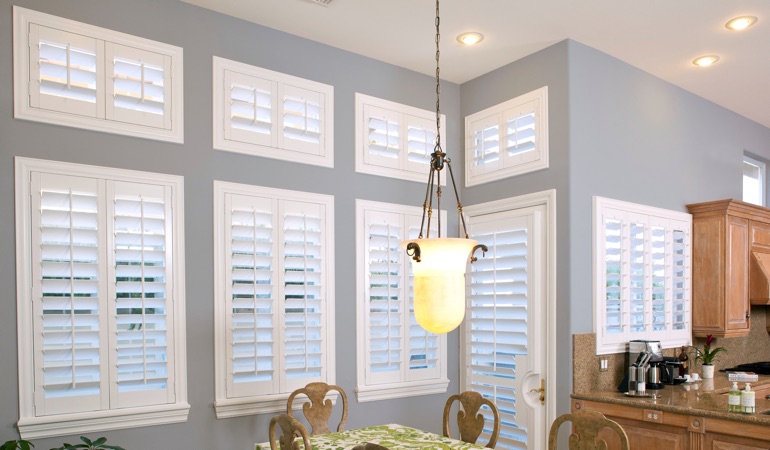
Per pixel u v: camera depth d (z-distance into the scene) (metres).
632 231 3.98
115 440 2.93
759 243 4.79
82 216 2.91
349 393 3.76
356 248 3.87
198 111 3.30
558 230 3.65
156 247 3.12
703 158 4.77
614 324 3.77
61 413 2.78
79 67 2.95
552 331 3.63
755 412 2.96
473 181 4.32
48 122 2.84
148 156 3.13
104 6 3.04
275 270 3.48
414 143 4.25
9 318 2.69
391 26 3.57
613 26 3.53
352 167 3.90
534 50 3.88
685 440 3.08
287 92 3.63
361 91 3.99
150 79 3.16
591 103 3.79
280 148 3.57
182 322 3.15
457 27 3.56
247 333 3.37
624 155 4.00
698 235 4.51
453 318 2.34
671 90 4.48
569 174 3.62
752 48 3.83
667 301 4.23
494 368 4.01
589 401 3.46
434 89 4.39
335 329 3.73
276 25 3.57
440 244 2.31
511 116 4.05
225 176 3.37
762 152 5.60
